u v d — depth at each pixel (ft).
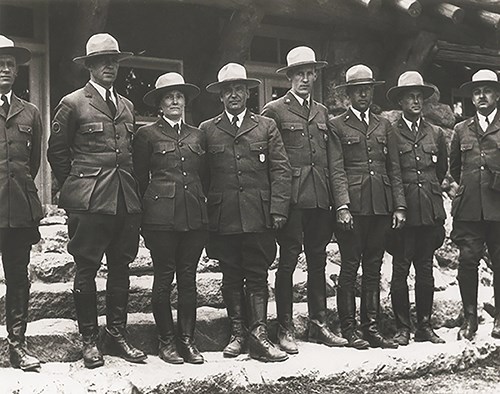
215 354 15.99
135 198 14.80
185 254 15.37
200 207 15.43
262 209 15.83
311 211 16.76
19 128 14.20
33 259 17.12
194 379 14.14
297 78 16.90
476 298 18.12
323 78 27.48
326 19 25.27
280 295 16.34
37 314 15.76
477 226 18.08
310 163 16.61
